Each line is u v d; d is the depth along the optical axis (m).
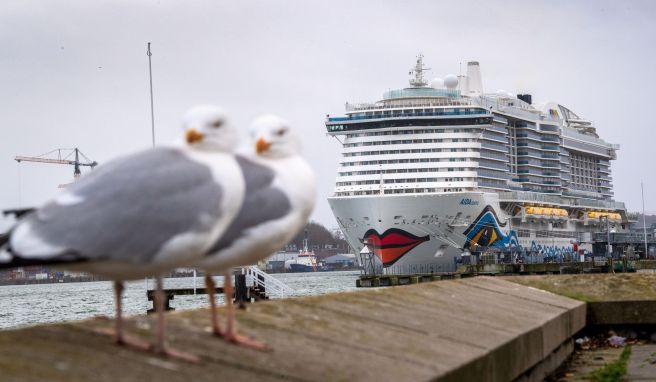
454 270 84.88
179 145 6.91
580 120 127.38
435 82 102.19
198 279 72.44
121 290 6.70
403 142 86.44
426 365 7.94
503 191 93.00
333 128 87.75
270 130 7.82
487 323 11.04
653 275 18.22
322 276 168.50
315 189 7.97
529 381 11.66
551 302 15.04
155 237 6.17
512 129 104.88
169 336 7.46
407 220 82.56
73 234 5.94
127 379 5.86
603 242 119.19
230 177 6.71
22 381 5.36
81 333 7.02
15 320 55.59
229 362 6.87
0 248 6.01
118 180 6.21
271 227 7.35
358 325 9.35
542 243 102.50
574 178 119.56
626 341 16.81
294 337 8.24
